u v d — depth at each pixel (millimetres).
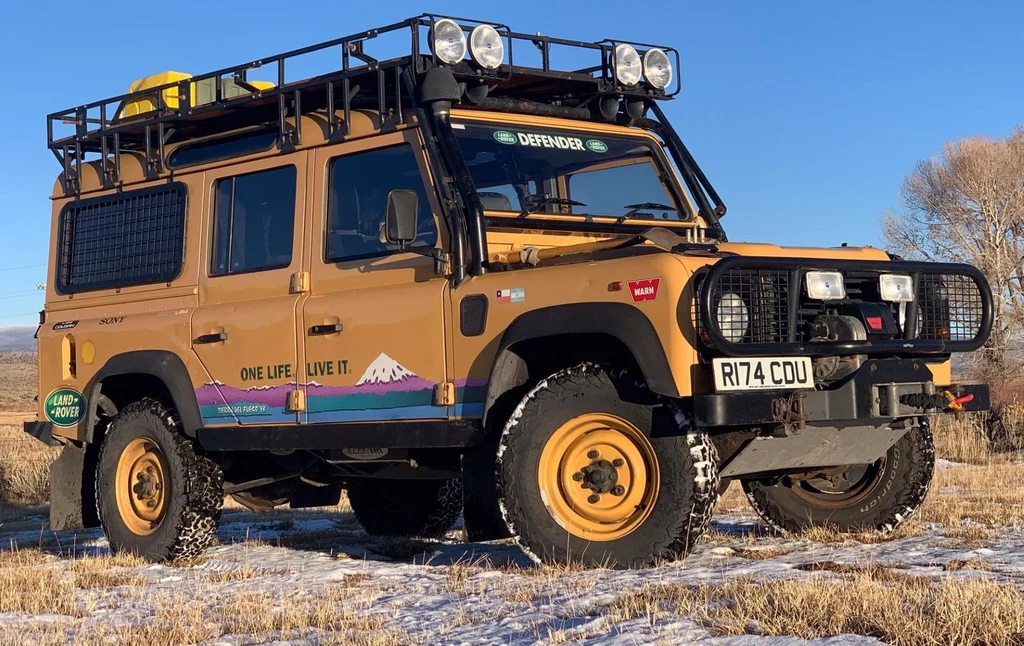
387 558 7832
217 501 8164
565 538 6168
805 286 5992
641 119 8031
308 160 7648
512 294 6387
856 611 4496
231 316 7844
